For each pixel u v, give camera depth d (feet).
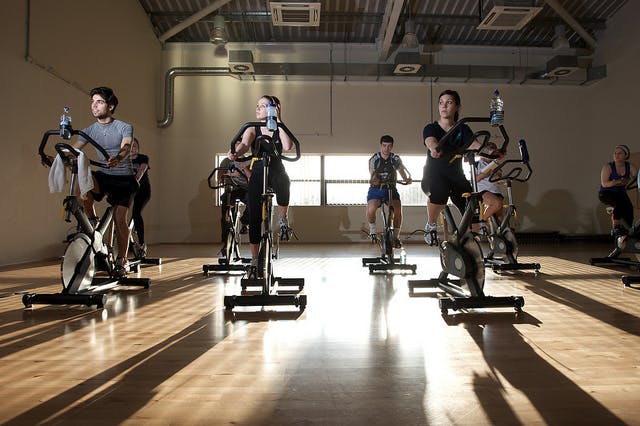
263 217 7.61
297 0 20.62
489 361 4.75
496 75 28.02
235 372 4.43
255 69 27.53
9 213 14.74
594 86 28.84
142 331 6.12
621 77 26.43
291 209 28.32
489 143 7.29
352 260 16.31
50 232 17.02
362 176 28.94
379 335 5.87
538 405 3.60
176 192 28.04
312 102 28.63
